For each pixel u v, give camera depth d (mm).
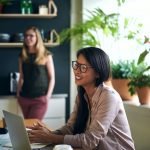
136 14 3943
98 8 4160
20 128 1490
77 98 2096
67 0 4691
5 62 4609
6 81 4609
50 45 4555
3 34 4309
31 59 3990
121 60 3725
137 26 3736
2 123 2541
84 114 1992
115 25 3891
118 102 1838
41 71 3986
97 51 1861
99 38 4160
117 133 1854
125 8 4035
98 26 4008
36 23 4664
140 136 2959
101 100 1825
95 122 1769
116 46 4047
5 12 4523
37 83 3979
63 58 4727
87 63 1834
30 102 3994
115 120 1859
